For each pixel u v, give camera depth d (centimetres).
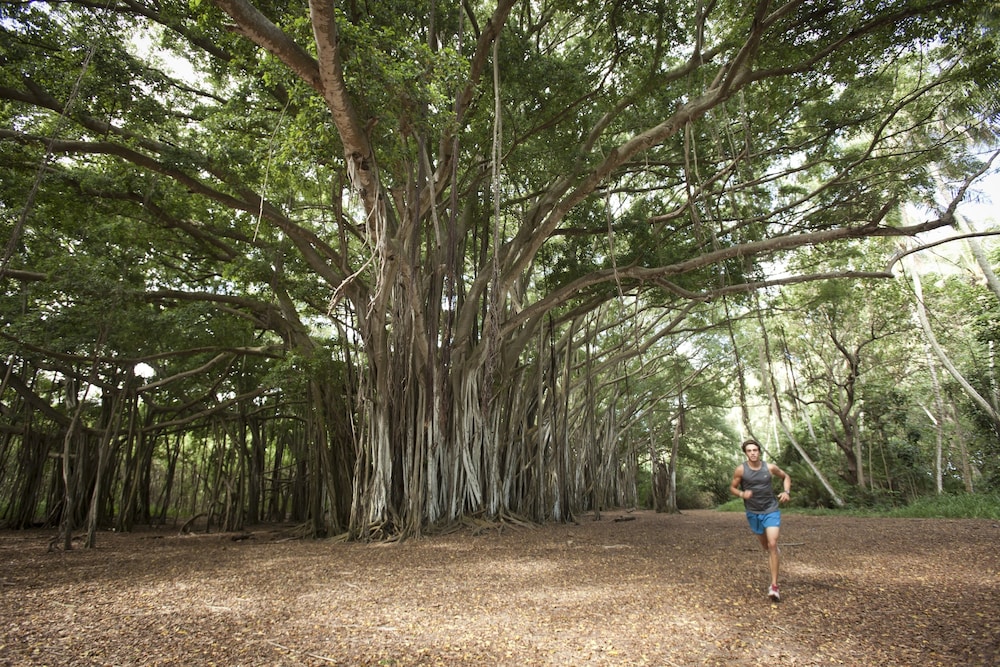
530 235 1294
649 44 1030
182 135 1166
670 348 2506
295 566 798
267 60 737
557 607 514
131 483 1627
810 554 804
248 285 1480
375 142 788
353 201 1193
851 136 1309
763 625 438
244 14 568
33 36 983
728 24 1077
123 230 1230
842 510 1850
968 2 863
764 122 1274
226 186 1205
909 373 2175
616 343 2264
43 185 1045
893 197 1197
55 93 899
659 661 364
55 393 2086
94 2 1005
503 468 1401
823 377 2136
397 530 1120
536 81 1012
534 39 1371
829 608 484
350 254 1391
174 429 2034
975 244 1736
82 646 403
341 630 445
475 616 487
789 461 2352
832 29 946
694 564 744
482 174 1222
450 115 739
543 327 1498
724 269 1380
